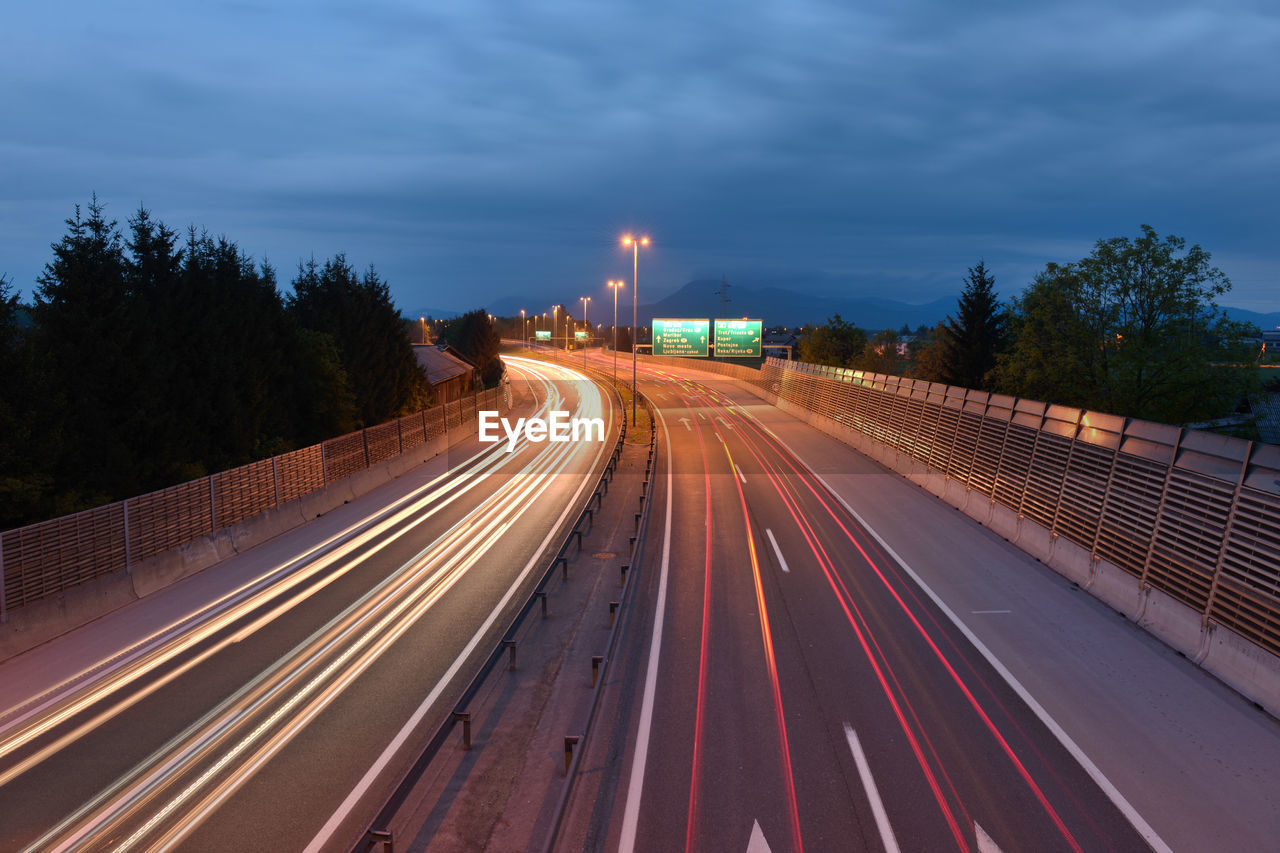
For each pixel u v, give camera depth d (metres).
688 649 13.35
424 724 10.86
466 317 89.12
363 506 26.50
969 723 10.52
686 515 24.44
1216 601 12.44
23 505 16.44
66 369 18.41
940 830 8.14
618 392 74.56
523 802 8.84
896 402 34.31
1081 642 13.44
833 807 8.57
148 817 8.67
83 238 19.30
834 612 15.13
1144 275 32.66
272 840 8.23
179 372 21.92
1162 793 8.82
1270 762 9.48
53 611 14.18
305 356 28.83
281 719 11.02
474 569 18.78
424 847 8.02
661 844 7.95
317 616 15.43
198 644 13.92
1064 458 18.69
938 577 17.39
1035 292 35.47
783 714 10.84
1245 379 31.44
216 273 26.36
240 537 20.41
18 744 10.38
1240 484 12.34
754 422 51.78
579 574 18.25
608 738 10.24
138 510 16.59
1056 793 8.81
